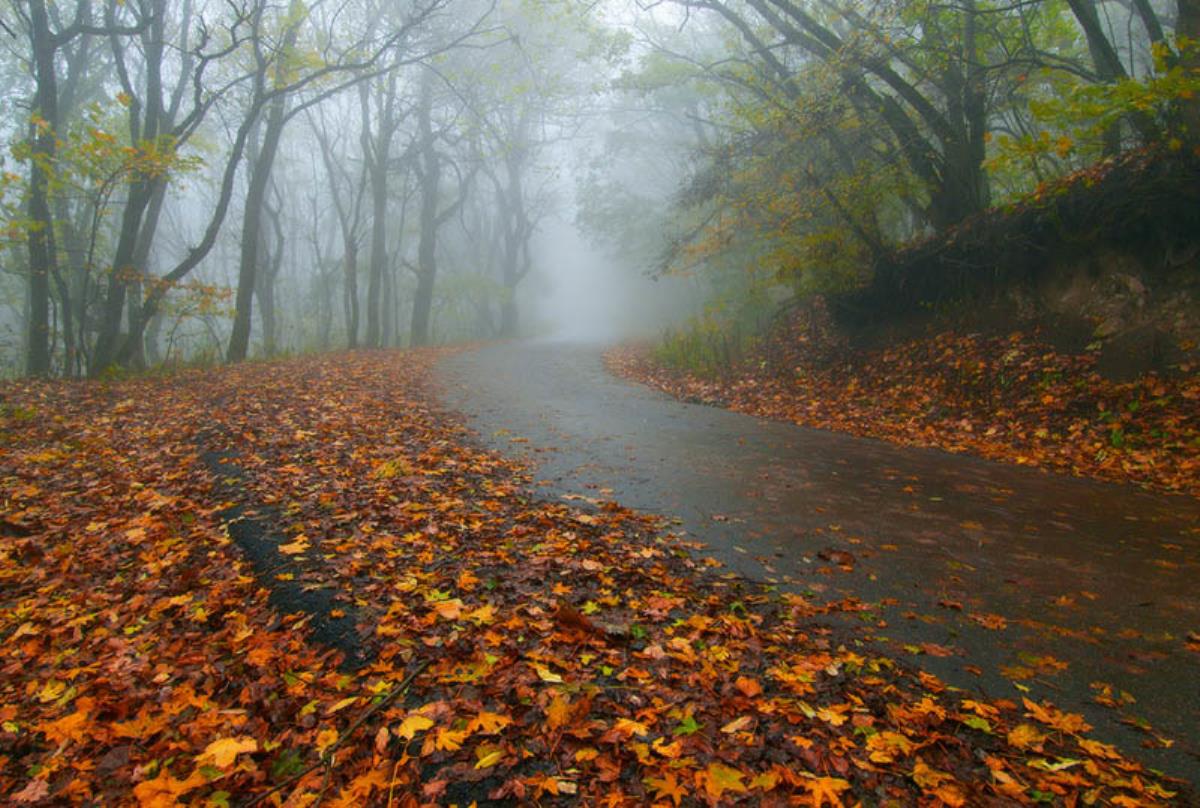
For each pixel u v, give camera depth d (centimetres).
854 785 222
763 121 1377
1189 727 264
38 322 1526
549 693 267
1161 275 889
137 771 243
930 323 1194
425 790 218
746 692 275
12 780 250
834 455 759
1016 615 363
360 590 372
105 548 480
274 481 595
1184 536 486
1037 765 235
